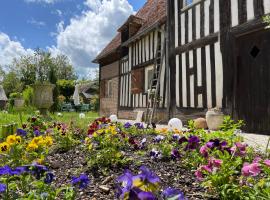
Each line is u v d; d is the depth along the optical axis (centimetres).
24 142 372
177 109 891
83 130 507
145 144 388
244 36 662
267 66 606
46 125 594
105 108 1627
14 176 201
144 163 302
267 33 606
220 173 207
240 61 674
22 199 171
